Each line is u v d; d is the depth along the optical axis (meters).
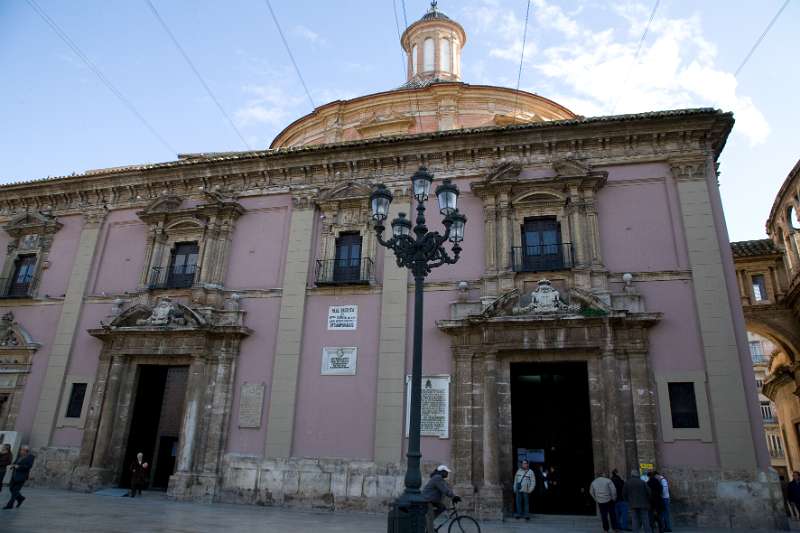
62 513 11.16
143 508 12.84
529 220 15.98
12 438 17.03
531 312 14.48
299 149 17.83
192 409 15.91
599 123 15.67
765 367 37.62
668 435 13.12
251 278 17.45
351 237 17.30
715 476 12.62
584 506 13.78
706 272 14.19
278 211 18.14
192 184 19.33
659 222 15.00
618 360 13.88
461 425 14.20
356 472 14.49
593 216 15.31
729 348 13.42
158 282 18.08
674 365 13.62
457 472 13.82
